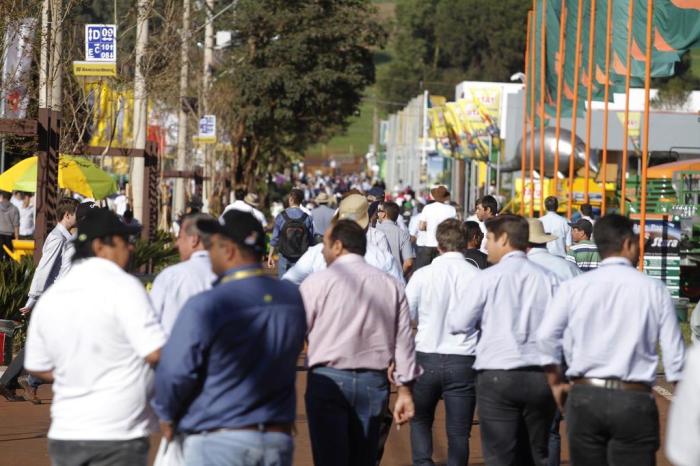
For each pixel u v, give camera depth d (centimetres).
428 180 16912
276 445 1298
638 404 1548
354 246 1755
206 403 1283
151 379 1336
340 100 12138
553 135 8544
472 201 13125
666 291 1579
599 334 1569
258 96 11788
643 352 1562
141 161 6394
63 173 4778
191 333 1271
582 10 5800
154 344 1310
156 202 6469
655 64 4856
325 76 11819
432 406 2047
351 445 1748
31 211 6850
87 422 1308
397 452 2448
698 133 10038
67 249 2739
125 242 1394
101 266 1348
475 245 2808
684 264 5709
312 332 1733
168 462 1374
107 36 4356
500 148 10781
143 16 5744
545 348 1625
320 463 1727
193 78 10288
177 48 6706
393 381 1775
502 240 1858
